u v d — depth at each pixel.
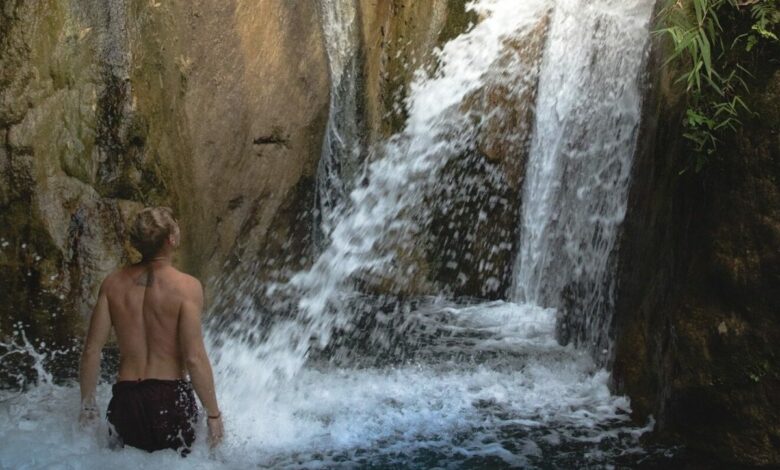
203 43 6.67
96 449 3.95
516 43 8.05
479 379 5.66
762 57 4.18
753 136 4.14
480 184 8.22
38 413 4.57
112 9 6.28
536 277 7.82
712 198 4.30
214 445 4.05
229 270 6.95
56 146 6.17
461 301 8.06
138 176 6.33
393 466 4.27
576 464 4.29
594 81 6.98
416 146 8.34
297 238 7.58
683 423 4.39
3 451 3.97
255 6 7.01
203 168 6.68
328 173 7.89
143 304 3.95
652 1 6.34
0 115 6.02
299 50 7.30
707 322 4.26
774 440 4.05
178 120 6.52
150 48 6.37
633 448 4.46
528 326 7.07
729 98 4.25
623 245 5.46
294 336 6.68
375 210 8.22
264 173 7.09
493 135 8.13
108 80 6.27
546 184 7.61
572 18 7.38
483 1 8.29
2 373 5.41
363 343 6.57
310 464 4.25
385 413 4.99
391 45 8.41
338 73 7.86
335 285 7.94
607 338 5.60
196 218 6.64
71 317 6.12
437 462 4.33
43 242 6.11
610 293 5.63
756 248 4.10
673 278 4.58
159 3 6.43
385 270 8.21
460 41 8.32
